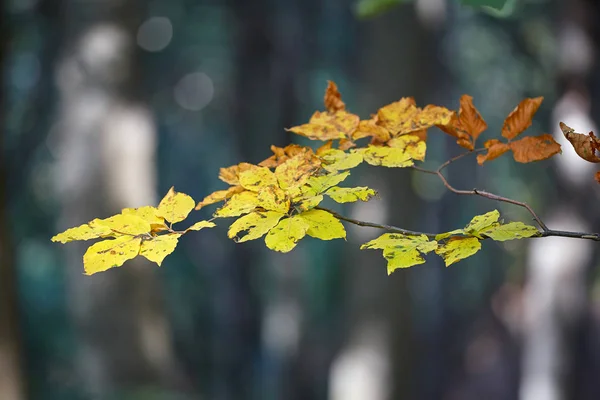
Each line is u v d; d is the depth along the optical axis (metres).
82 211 9.34
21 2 11.59
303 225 1.33
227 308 14.94
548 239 7.88
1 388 7.06
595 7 6.62
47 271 12.84
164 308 9.43
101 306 9.12
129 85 9.47
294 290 14.73
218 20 15.19
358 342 9.52
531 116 1.65
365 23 9.85
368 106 9.37
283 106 13.59
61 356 11.25
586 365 7.89
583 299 7.75
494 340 17.19
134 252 1.31
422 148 1.67
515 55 11.84
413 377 9.62
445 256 1.36
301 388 14.86
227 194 1.55
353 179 9.98
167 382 9.27
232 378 14.81
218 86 17.47
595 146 1.47
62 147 9.62
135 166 9.40
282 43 13.51
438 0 9.56
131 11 9.45
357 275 9.47
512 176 13.87
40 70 12.27
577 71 6.80
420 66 9.26
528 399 8.20
